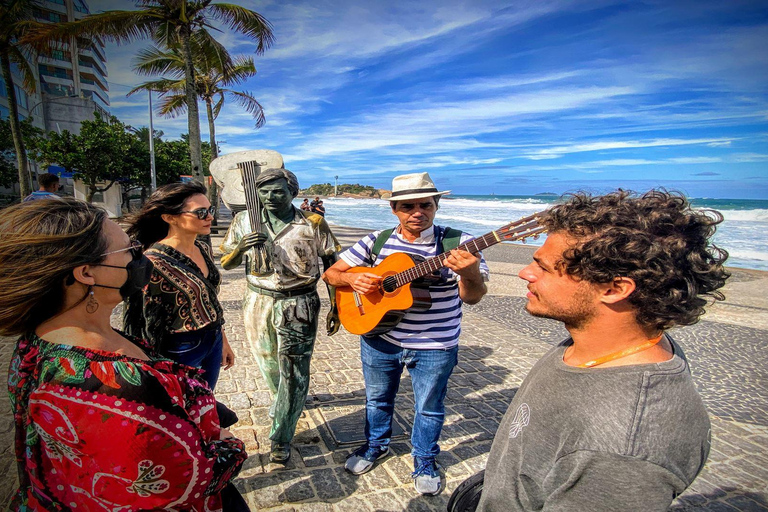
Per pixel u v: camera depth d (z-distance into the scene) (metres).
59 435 0.89
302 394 2.51
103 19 8.49
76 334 0.95
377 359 2.42
